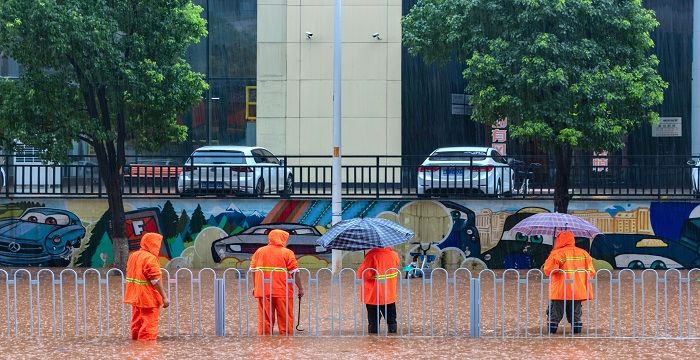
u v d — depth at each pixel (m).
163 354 20.22
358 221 23.19
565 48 35.66
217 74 54.75
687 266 40.25
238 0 54.62
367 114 53.53
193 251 41.00
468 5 37.06
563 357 19.84
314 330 24.05
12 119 35.16
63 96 35.22
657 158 46.91
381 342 21.84
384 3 53.38
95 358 19.80
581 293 22.92
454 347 21.09
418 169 41.12
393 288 23.09
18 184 44.56
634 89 35.91
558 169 38.03
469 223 40.69
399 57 53.41
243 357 19.77
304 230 40.78
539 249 40.44
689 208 40.25
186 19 36.78
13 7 33.25
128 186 43.09
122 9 35.59
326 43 53.66
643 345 21.50
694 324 25.11
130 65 35.00
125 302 22.41
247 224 40.94
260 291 22.98
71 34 33.53
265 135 54.09
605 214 40.47
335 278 36.50
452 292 32.28
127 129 38.66
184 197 40.97
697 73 54.53
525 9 36.16
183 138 39.38
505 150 54.53
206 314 27.03
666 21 54.66
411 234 23.28
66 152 36.41
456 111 54.28
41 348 21.17
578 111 36.53
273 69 54.03
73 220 40.91
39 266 40.97
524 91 36.31
